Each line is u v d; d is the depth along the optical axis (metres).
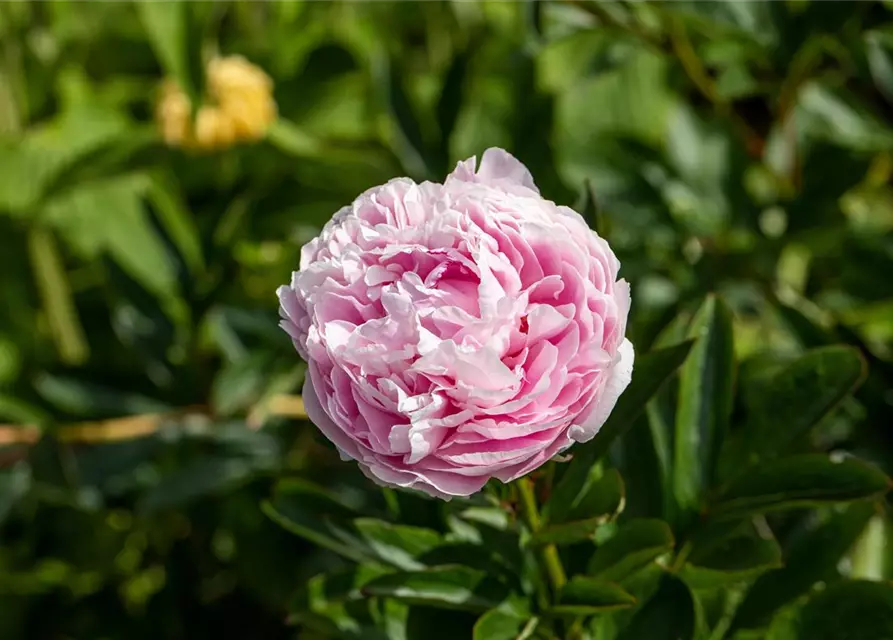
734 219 1.03
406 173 1.07
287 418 1.09
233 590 1.22
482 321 0.67
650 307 1.02
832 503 0.77
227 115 1.10
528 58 1.04
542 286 0.69
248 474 1.02
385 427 0.68
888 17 0.99
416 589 0.76
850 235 1.00
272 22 1.34
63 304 1.27
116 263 1.10
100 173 1.14
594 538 0.80
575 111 1.43
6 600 1.21
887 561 0.92
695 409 0.81
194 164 1.23
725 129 1.05
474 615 0.79
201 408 1.07
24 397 1.07
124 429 1.05
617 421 0.75
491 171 0.73
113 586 1.22
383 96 1.08
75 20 1.38
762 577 0.82
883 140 0.99
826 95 1.01
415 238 0.70
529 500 0.75
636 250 1.04
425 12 1.37
